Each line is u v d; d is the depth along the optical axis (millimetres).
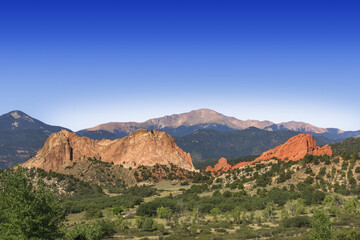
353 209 116125
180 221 126438
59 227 55312
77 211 158875
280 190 166500
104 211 159250
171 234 107188
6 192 52281
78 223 131125
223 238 93312
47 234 50719
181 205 145750
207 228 110750
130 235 107438
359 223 98562
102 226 105312
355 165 171500
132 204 171125
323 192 149125
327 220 80125
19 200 49719
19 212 48781
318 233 75250
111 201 178375
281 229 100812
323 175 172875
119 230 114875
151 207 146000
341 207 126250
